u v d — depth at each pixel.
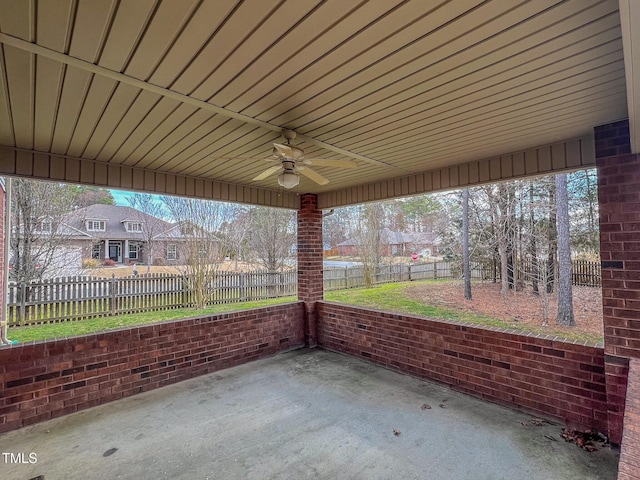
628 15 0.94
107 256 16.53
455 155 3.42
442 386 3.81
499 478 2.27
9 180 4.79
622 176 2.53
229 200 4.69
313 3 1.24
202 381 4.03
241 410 3.28
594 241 8.05
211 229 8.59
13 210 7.57
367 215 11.92
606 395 2.68
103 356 3.47
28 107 2.19
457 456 2.52
